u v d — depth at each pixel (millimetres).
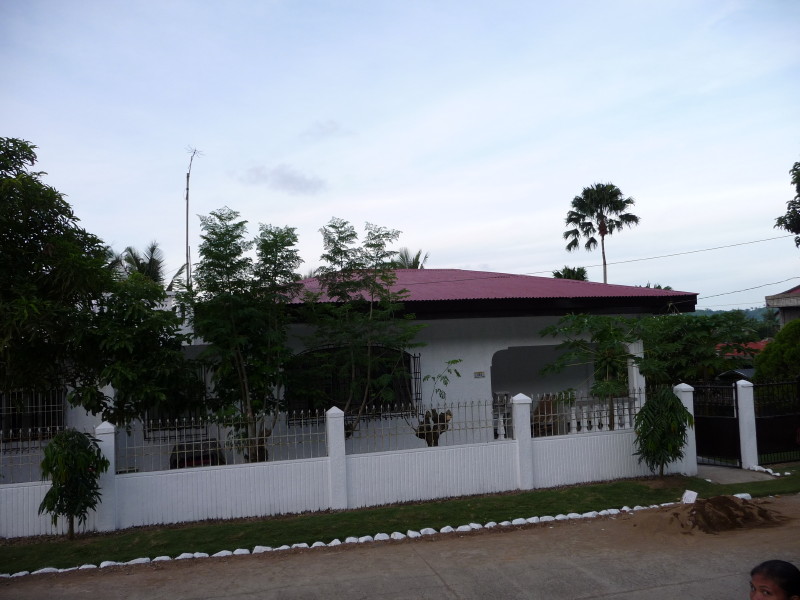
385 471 10312
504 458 11000
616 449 11711
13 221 9180
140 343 10000
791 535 8070
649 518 8734
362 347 11594
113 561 7895
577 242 36312
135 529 9156
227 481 9617
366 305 11805
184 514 9430
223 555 8031
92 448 8656
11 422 11227
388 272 11516
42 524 9008
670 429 10977
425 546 8211
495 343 13750
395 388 12867
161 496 9359
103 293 10305
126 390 9664
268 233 10555
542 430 11898
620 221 35125
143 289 10312
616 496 10469
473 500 10312
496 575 6996
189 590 6816
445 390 13312
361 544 8367
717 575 6758
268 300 10516
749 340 15320
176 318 10328
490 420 11578
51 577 7387
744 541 7887
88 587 6992
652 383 15938
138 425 11141
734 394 12898
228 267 10141
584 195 35719
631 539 8203
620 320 12125
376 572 7219
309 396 11242
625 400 12508
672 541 8016
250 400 10453
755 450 12742
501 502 10133
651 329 13273
